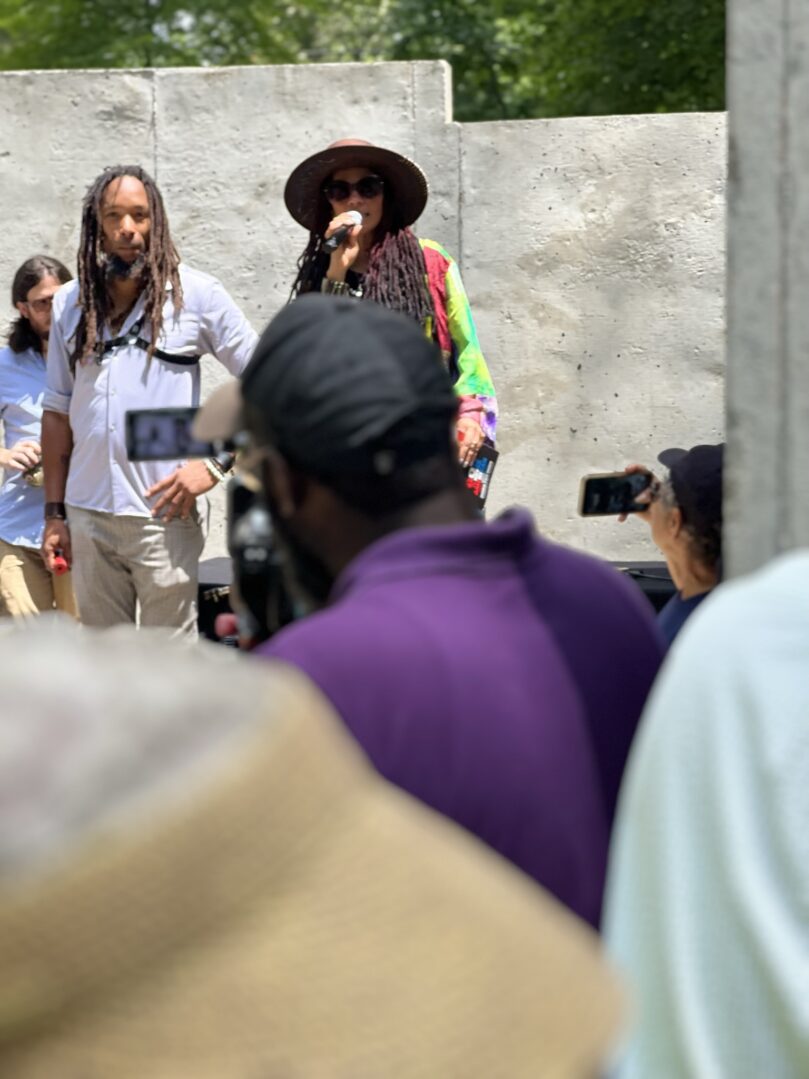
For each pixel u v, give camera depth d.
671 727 1.61
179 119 6.82
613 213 6.69
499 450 6.83
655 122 6.63
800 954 1.52
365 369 1.87
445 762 1.68
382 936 0.89
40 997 0.79
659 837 1.59
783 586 1.61
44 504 5.54
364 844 0.91
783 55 2.22
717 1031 1.55
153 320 4.79
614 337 6.72
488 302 6.79
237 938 0.84
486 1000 0.90
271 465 1.94
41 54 13.58
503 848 1.70
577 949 0.97
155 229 4.79
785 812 1.54
